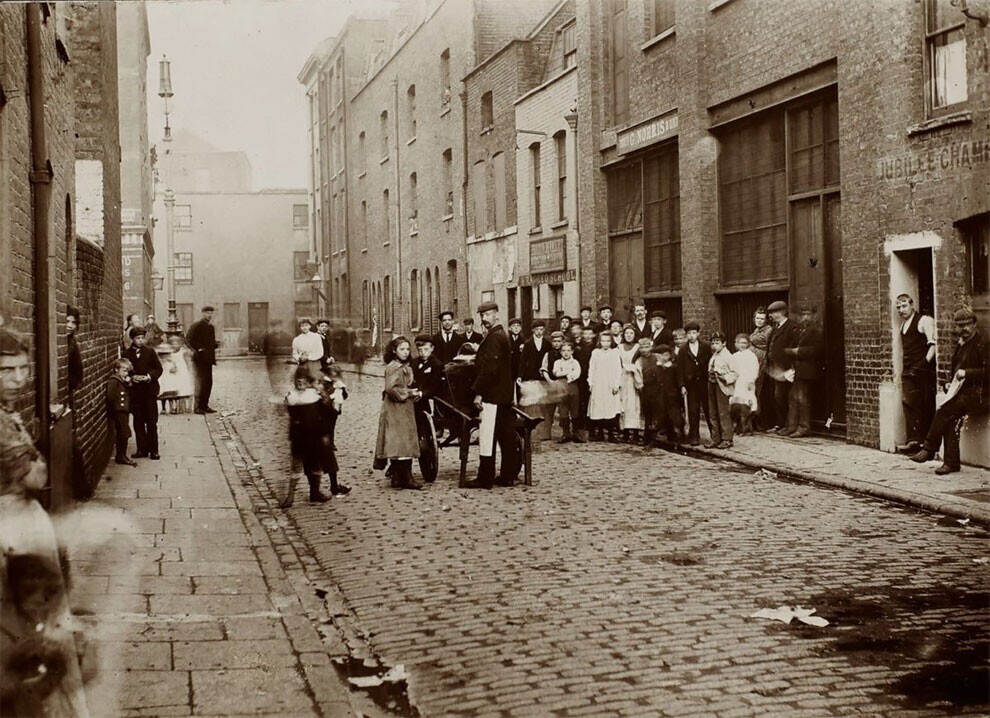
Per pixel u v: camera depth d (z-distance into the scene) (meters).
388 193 35.88
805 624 6.04
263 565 7.59
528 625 6.17
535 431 16.08
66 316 9.63
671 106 18.75
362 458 14.07
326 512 10.12
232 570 7.41
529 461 11.53
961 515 9.08
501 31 30.38
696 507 9.85
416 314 35.09
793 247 15.55
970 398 11.00
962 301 11.82
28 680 3.14
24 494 3.17
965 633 5.84
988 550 7.82
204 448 15.00
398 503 10.52
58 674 3.19
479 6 30.23
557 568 7.54
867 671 5.25
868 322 13.35
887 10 12.74
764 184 16.23
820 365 14.80
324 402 10.74
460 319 31.59
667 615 6.28
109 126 15.52
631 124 20.09
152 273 33.47
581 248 22.34
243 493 10.98
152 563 7.53
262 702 4.80
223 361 28.56
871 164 13.18
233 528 8.99
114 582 6.84
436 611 6.55
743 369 13.90
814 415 14.95
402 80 35.34
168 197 26.84
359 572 7.64
